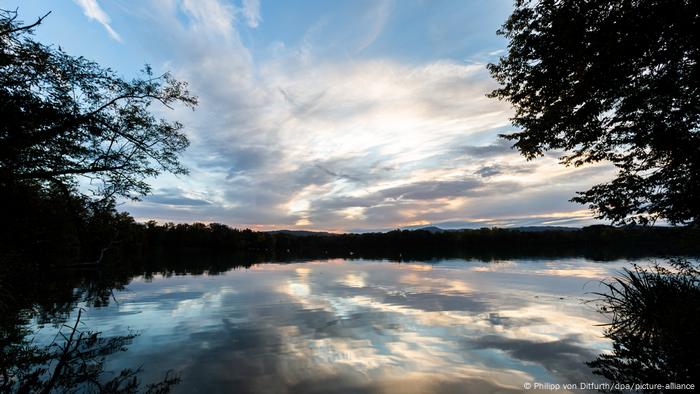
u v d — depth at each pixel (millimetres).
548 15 7832
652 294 9047
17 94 8531
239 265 35594
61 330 9047
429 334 8414
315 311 11461
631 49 6641
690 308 7395
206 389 5398
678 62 6758
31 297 11836
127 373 6070
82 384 5621
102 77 10586
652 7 6117
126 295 15227
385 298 13875
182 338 8289
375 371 6082
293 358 6809
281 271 27641
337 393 5227
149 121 12461
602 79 7320
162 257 53812
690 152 6820
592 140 8359
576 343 7457
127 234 25656
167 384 5598
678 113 6984
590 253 48344
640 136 7457
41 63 8891
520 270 25328
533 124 9406
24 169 10250
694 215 7137
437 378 5738
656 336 7336
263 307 12242
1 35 8070
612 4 6871
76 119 10008
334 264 36969
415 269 28281
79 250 20281
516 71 9047
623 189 7828
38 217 11211
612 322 9117
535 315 10305
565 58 7719
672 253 8180
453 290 15820
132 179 12508
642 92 7027
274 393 5238
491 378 5715
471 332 8539
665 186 7492
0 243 10523
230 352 7188
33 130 9180
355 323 9680
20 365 6406
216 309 11945
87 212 12609
